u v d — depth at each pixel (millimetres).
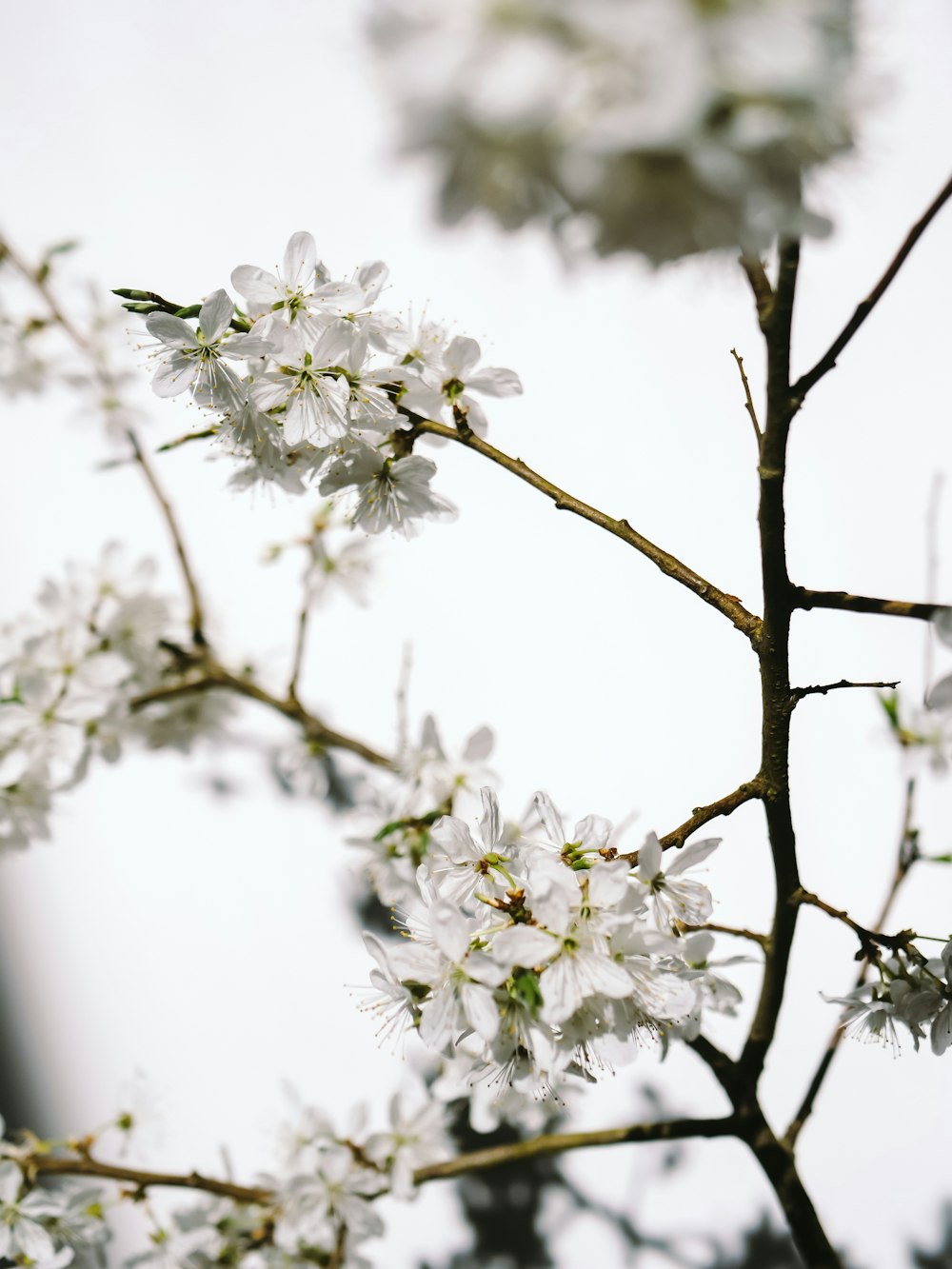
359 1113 847
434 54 638
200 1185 834
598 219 647
